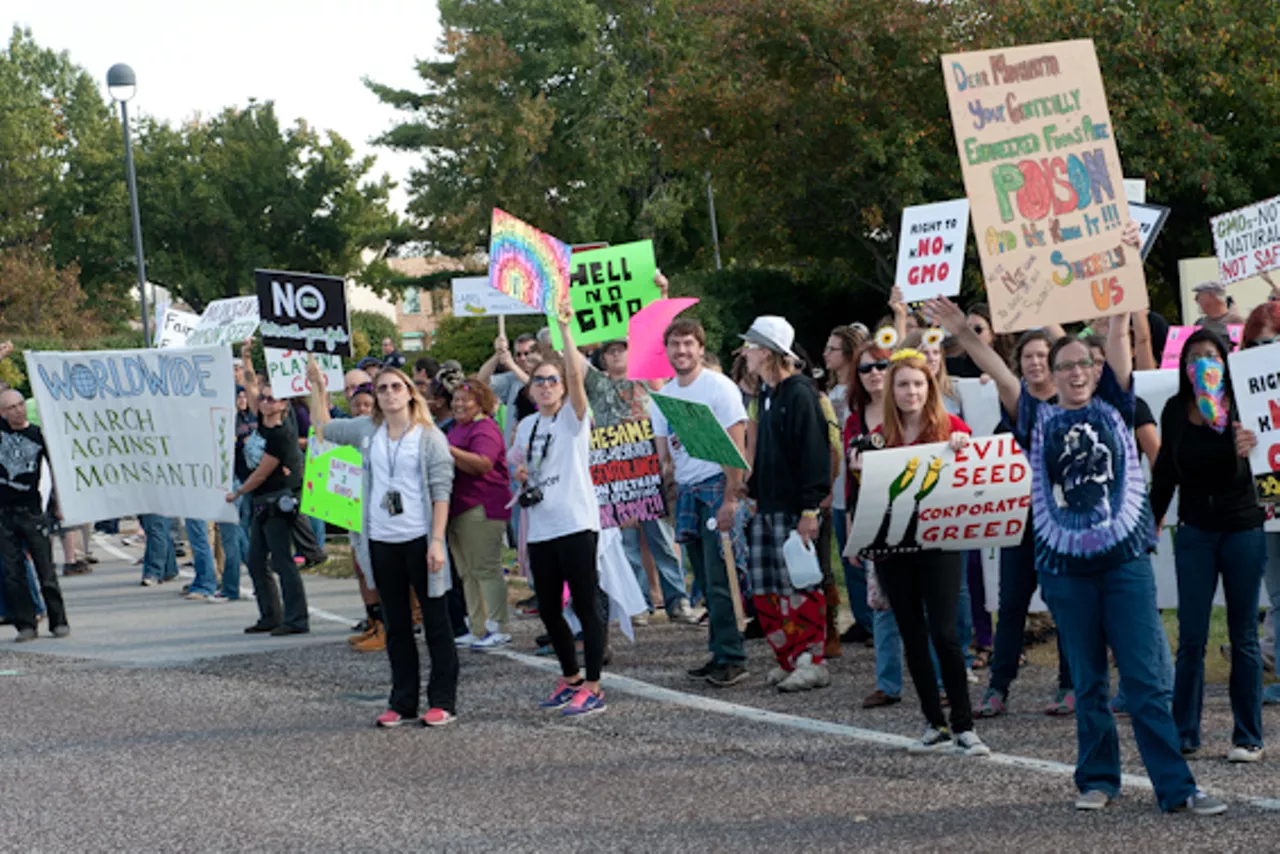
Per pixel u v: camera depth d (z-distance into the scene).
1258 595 6.46
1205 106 28.44
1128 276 6.23
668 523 11.14
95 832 6.06
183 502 12.49
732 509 8.48
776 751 6.95
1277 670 7.71
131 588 15.51
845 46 31.14
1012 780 6.19
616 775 6.63
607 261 10.07
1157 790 5.61
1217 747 6.66
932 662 6.78
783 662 8.52
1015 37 28.00
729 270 37.78
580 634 10.07
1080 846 5.22
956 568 6.67
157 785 6.80
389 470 7.97
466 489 10.18
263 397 11.46
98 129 83.00
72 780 6.98
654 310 9.59
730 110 33.34
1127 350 5.75
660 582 11.75
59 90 91.00
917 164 29.92
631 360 9.52
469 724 7.88
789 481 8.25
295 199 74.50
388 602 7.99
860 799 6.02
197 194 71.69
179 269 73.06
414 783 6.64
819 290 38.31
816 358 38.09
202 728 8.07
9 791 6.82
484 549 10.20
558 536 7.95
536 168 54.41
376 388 8.02
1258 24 27.89
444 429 10.58
